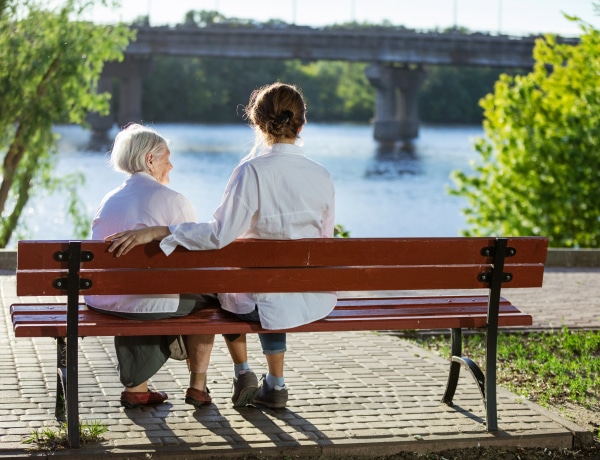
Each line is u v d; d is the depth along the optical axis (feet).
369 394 17.19
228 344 15.96
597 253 38.88
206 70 389.60
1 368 18.33
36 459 13.11
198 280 13.98
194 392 15.81
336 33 249.14
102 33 68.28
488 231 57.26
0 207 66.39
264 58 253.85
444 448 14.53
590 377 19.76
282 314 14.38
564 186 53.88
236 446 13.93
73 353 13.70
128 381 15.64
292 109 14.69
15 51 65.62
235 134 320.70
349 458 14.10
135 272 13.73
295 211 14.49
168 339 15.64
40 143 66.08
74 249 13.37
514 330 24.52
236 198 14.10
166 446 13.87
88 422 14.87
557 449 14.88
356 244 14.46
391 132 306.35
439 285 14.94
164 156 15.52
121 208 14.98
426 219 146.20
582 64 54.90
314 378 18.29
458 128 389.80
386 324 14.85
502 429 15.21
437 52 252.42
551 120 55.11
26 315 14.38
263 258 14.17
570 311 27.84
